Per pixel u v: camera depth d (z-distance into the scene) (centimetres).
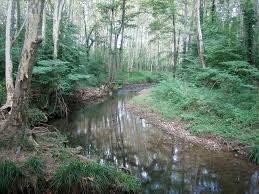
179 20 3030
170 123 1499
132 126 1555
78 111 1933
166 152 1109
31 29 725
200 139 1214
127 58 5625
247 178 862
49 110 1628
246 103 1391
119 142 1255
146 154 1092
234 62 1437
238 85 1505
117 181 748
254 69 1456
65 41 2142
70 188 690
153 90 2286
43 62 1512
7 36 1240
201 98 1533
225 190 793
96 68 3206
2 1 3117
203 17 2409
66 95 1914
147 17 5112
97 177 718
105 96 2681
